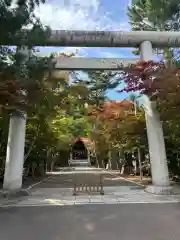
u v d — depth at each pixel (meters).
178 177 14.05
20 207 7.88
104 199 9.04
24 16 6.12
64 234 5.05
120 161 24.33
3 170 13.96
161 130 11.03
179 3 6.77
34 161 17.69
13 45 6.82
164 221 5.94
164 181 10.45
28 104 8.41
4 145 13.72
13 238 4.85
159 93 9.38
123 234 4.99
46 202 8.62
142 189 11.58
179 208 7.39
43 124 13.70
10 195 9.70
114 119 14.88
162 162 10.66
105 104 16.50
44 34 6.94
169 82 8.88
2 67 6.82
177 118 9.86
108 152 29.00
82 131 34.72
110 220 6.10
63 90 12.62
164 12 7.41
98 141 25.89
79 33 11.05
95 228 5.44
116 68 11.65
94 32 11.15
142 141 14.35
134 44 11.60
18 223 5.96
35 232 5.22
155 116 11.08
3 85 7.21
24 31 6.66
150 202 8.39
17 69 6.96
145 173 18.23
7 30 6.09
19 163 10.47
